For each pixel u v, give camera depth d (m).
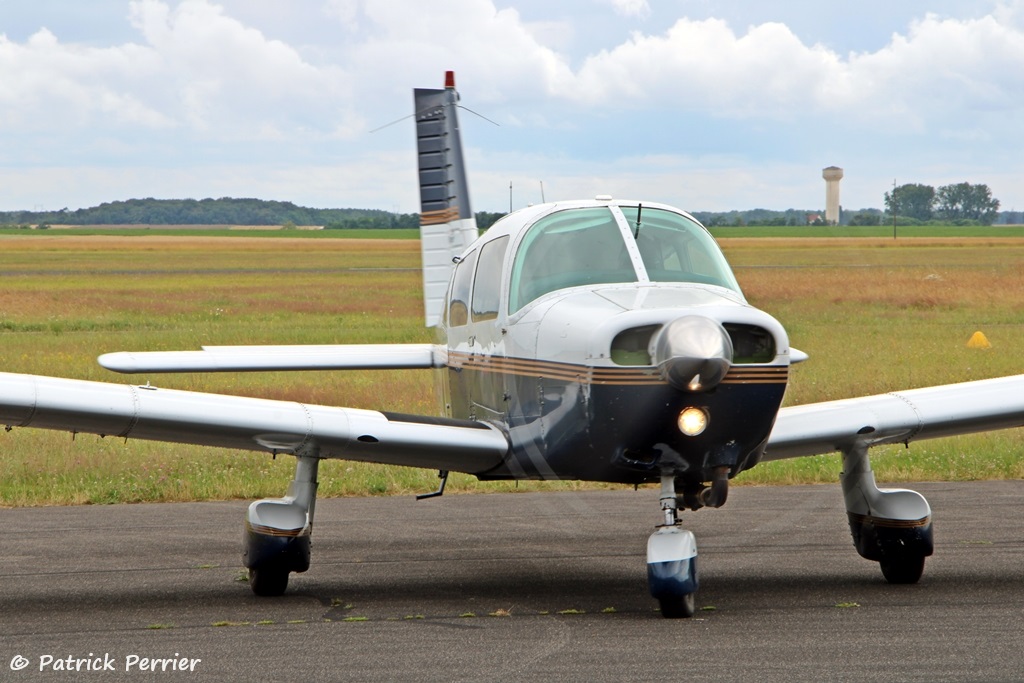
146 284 117.69
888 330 57.62
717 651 12.37
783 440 15.95
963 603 15.08
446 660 12.18
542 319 15.27
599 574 17.83
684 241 16.00
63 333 62.16
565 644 12.86
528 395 15.58
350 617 14.64
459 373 18.95
